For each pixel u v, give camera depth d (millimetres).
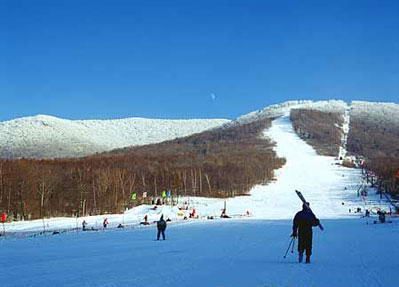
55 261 21672
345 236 33688
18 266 19812
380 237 32562
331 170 159625
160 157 169625
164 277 15695
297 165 170125
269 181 142250
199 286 13734
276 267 17328
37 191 90750
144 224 63000
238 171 145125
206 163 157000
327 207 95250
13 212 85812
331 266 17422
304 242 18438
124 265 19344
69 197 96062
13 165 98750
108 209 94438
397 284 13555
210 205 102312
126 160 151125
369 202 101875
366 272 15844
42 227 61594
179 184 122500
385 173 126188
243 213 86562
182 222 63531
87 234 45438
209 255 22391
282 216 77000
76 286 14289
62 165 122562
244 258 20609
